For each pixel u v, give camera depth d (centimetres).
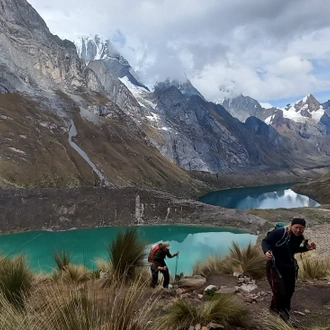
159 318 489
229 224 6444
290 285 557
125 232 881
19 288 559
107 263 974
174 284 879
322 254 1928
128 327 358
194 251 3931
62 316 344
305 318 572
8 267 614
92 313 346
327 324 533
